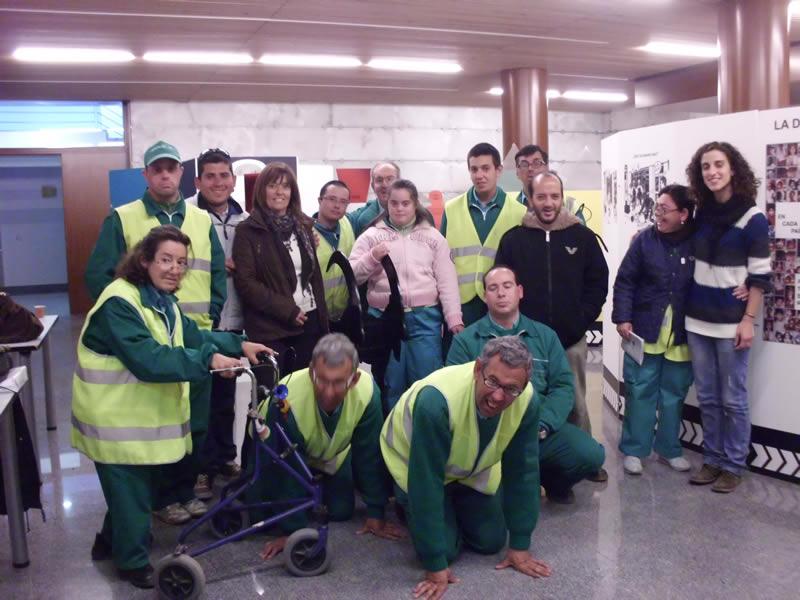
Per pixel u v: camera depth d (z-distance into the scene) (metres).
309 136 10.35
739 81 5.79
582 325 3.37
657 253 3.54
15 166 12.39
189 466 3.05
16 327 3.28
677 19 6.31
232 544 2.85
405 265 3.46
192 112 9.80
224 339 2.71
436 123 10.95
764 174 3.41
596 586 2.49
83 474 3.79
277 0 5.27
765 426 3.51
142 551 2.55
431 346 3.48
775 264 3.40
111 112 9.66
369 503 2.89
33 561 2.80
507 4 5.64
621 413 4.52
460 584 2.52
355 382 2.55
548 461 3.05
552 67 8.35
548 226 3.40
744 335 3.26
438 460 2.38
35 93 8.69
